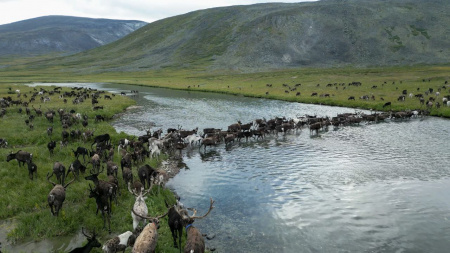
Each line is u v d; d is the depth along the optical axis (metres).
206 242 12.74
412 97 53.56
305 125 37.72
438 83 70.25
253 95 66.44
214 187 18.64
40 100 53.41
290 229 13.93
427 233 13.61
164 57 192.00
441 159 23.28
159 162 23.22
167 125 37.00
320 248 12.51
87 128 31.19
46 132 28.39
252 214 15.30
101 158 21.41
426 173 20.52
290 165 22.56
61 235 12.09
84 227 12.63
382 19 182.25
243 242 12.83
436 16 178.75
